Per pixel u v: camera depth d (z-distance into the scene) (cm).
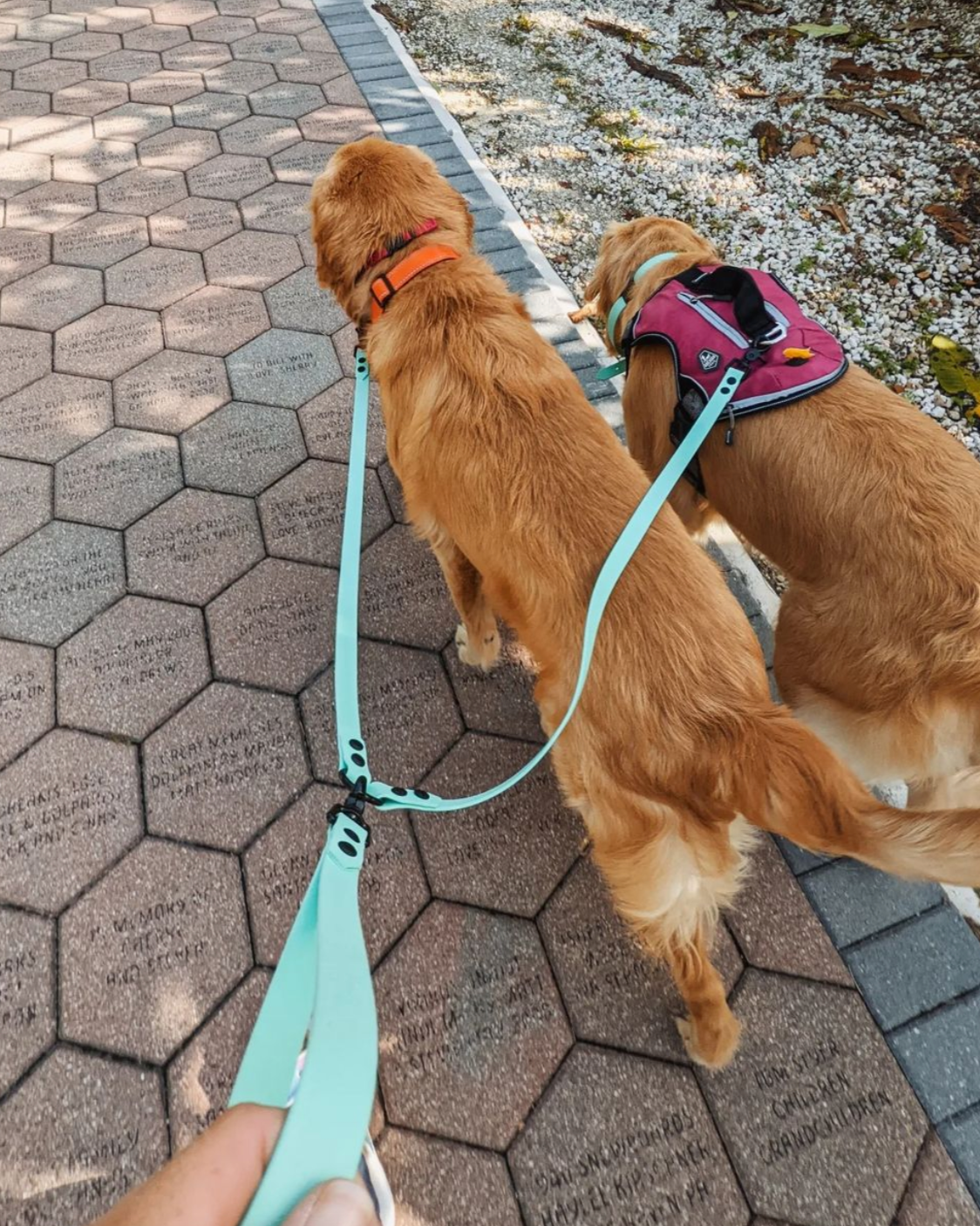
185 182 418
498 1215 157
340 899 114
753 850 205
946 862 123
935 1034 177
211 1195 76
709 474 215
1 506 279
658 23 557
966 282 364
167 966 186
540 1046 176
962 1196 158
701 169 436
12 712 229
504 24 561
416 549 268
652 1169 161
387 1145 164
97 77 505
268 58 519
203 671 238
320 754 222
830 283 368
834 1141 164
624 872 159
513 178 432
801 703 198
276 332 340
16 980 184
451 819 210
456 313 193
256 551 267
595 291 280
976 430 309
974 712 166
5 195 412
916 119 452
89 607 252
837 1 551
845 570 183
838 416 191
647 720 146
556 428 175
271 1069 97
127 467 291
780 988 184
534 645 168
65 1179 161
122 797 213
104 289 360
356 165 217
